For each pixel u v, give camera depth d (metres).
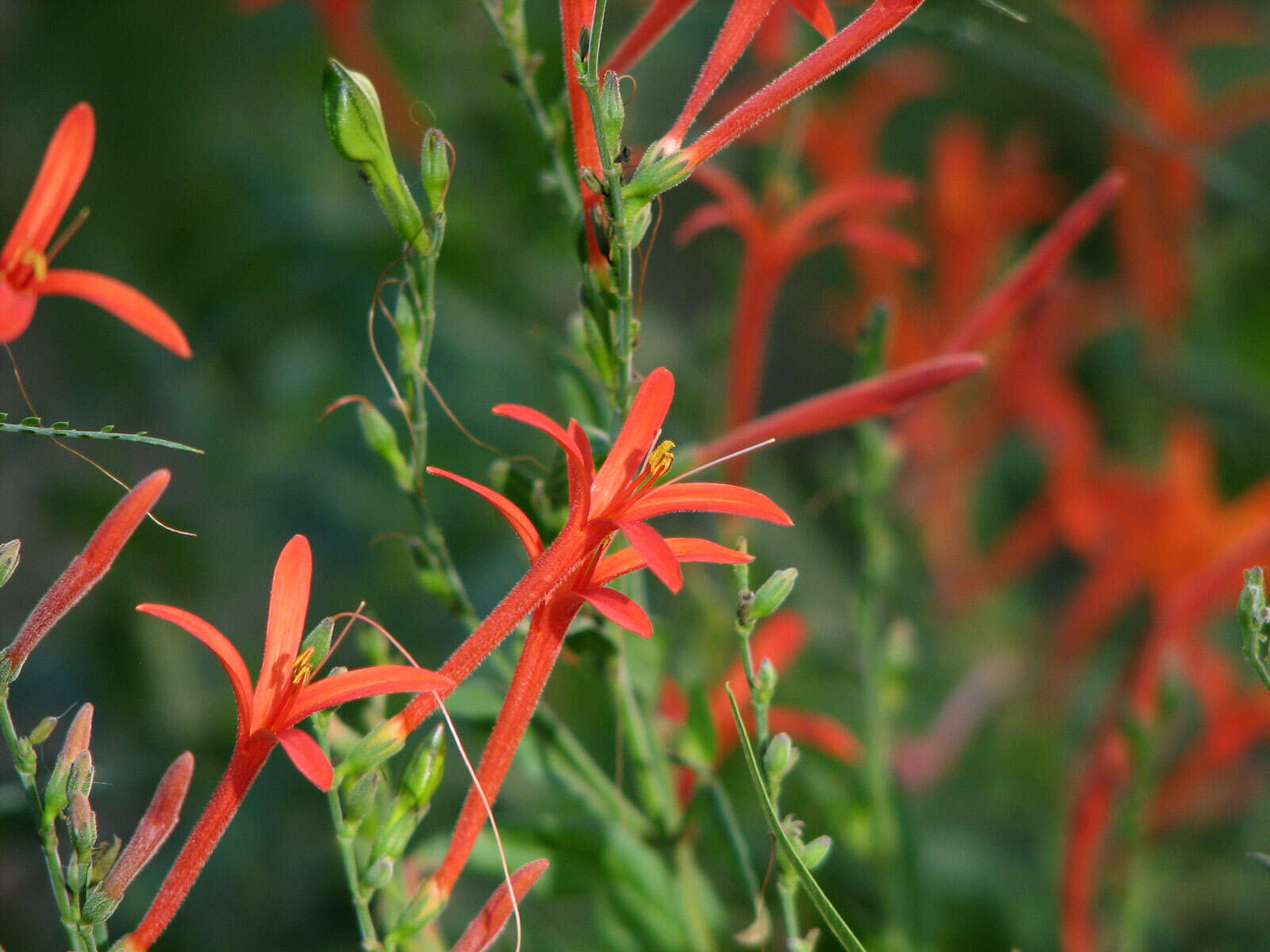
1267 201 0.61
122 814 0.64
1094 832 0.49
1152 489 0.66
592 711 0.57
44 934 0.62
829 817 0.49
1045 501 0.73
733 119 0.41
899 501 0.74
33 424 0.39
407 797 0.41
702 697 0.46
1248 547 0.48
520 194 0.76
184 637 0.69
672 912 0.46
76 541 0.76
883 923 0.49
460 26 0.76
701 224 0.49
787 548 0.67
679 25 0.65
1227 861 0.65
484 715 0.46
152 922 0.40
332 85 0.42
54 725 0.40
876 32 0.41
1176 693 0.49
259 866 0.63
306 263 0.78
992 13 0.51
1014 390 0.71
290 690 0.40
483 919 0.41
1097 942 0.53
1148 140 0.58
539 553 0.40
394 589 0.75
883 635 0.68
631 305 0.42
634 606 0.40
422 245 0.43
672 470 0.46
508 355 0.75
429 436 0.75
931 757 0.64
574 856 0.46
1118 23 0.62
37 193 0.42
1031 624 0.75
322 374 0.77
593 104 0.41
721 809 0.45
